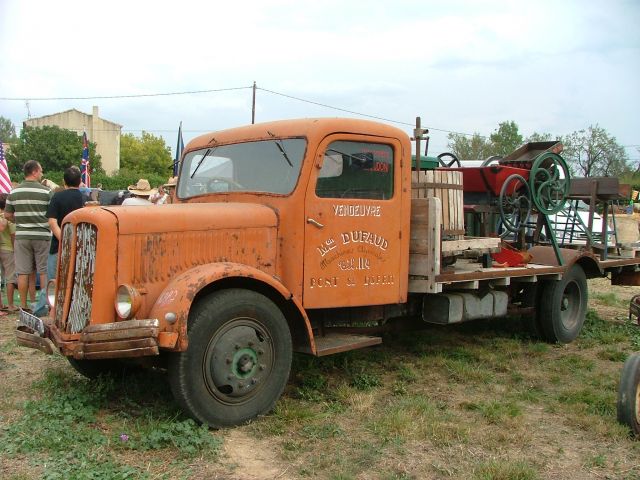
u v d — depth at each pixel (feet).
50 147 140.87
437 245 17.37
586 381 18.63
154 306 13.42
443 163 26.45
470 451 13.12
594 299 34.22
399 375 18.61
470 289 20.15
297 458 12.53
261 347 14.37
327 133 15.80
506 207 22.22
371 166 16.80
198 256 14.38
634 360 14.70
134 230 13.64
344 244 16.22
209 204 15.46
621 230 28.89
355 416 14.97
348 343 16.17
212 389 13.70
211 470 11.84
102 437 12.72
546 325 23.34
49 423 13.19
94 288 13.35
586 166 138.62
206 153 18.26
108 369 16.61
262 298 14.40
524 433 14.14
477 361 20.61
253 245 15.14
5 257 25.94
